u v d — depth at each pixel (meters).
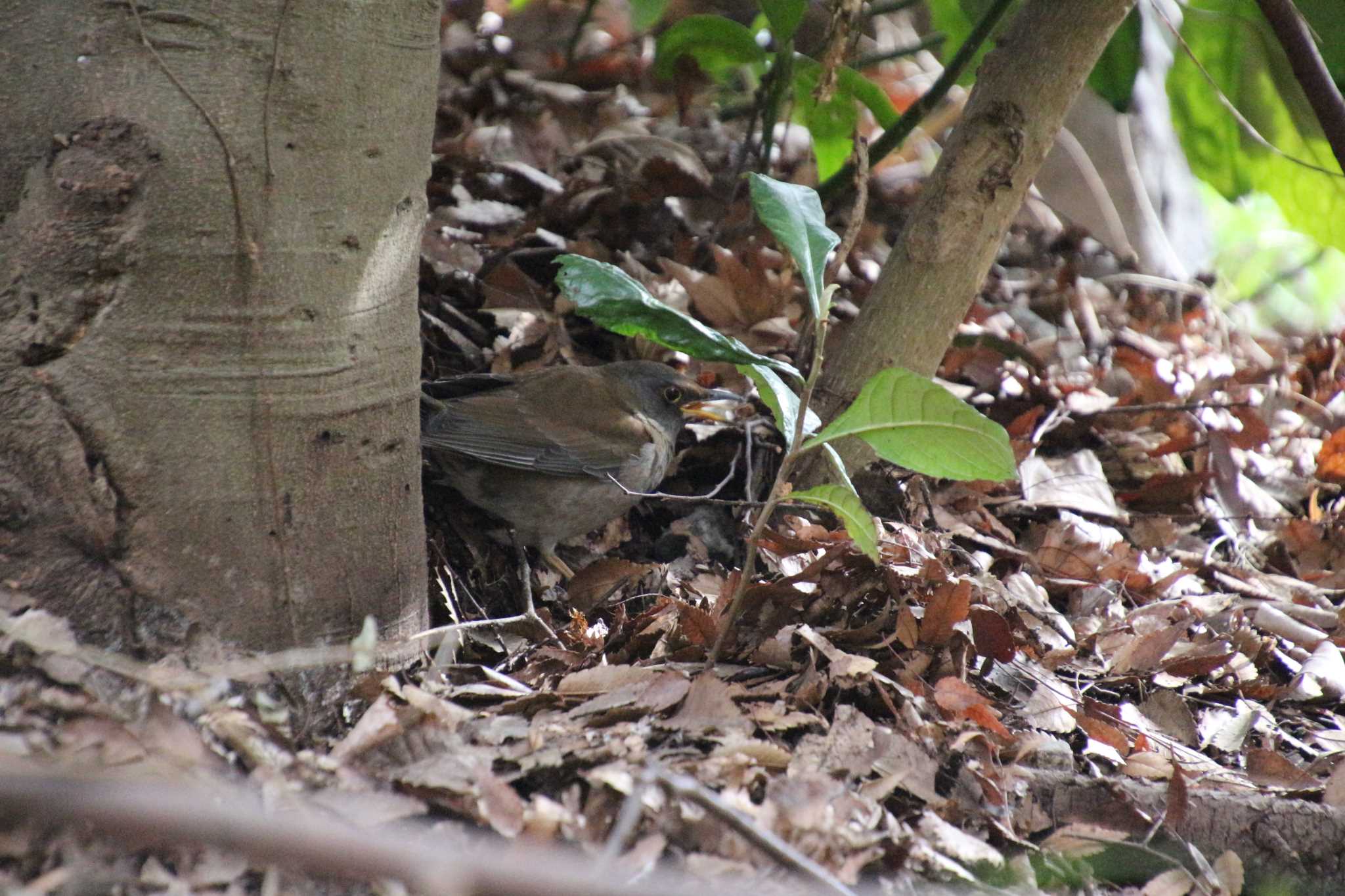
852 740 6.65
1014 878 6.14
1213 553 11.34
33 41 6.06
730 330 11.97
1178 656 8.98
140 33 5.98
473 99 15.32
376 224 6.59
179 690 5.80
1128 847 6.59
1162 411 12.38
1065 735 7.76
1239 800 6.88
